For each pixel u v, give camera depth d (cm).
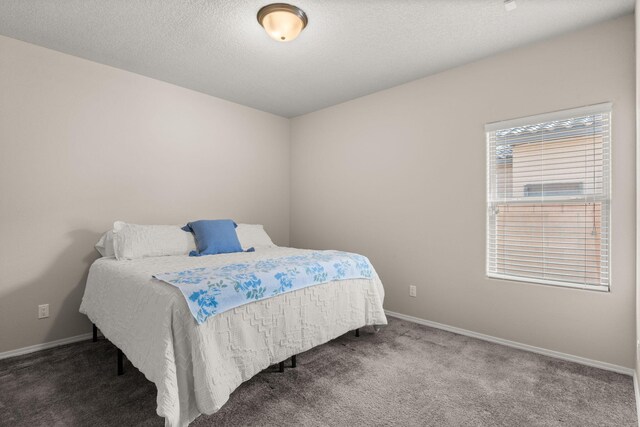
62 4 200
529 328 247
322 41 244
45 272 253
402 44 248
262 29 228
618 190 212
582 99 225
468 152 280
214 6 202
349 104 371
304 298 213
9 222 239
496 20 216
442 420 162
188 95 338
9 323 238
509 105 257
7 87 237
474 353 240
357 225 364
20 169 242
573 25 221
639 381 182
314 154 410
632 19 208
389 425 158
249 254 279
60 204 260
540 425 158
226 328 169
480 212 273
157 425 158
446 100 293
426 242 307
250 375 178
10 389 190
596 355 220
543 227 246
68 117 263
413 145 316
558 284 238
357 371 212
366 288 263
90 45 249
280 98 365
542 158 245
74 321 266
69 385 195
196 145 344
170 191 324
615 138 213
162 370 147
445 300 294
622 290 211
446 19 216
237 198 381
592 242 226
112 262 239
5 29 227
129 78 296
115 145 288
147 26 224
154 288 172
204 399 150
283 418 163
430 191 304
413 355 237
